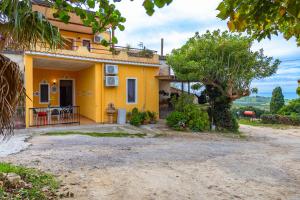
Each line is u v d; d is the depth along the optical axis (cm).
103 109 1695
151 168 747
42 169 686
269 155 1034
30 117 1416
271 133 2011
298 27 298
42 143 1066
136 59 1822
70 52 1505
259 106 3391
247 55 1627
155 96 1959
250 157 969
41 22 321
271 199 540
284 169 801
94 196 519
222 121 1820
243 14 284
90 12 378
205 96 1922
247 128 2309
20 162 748
